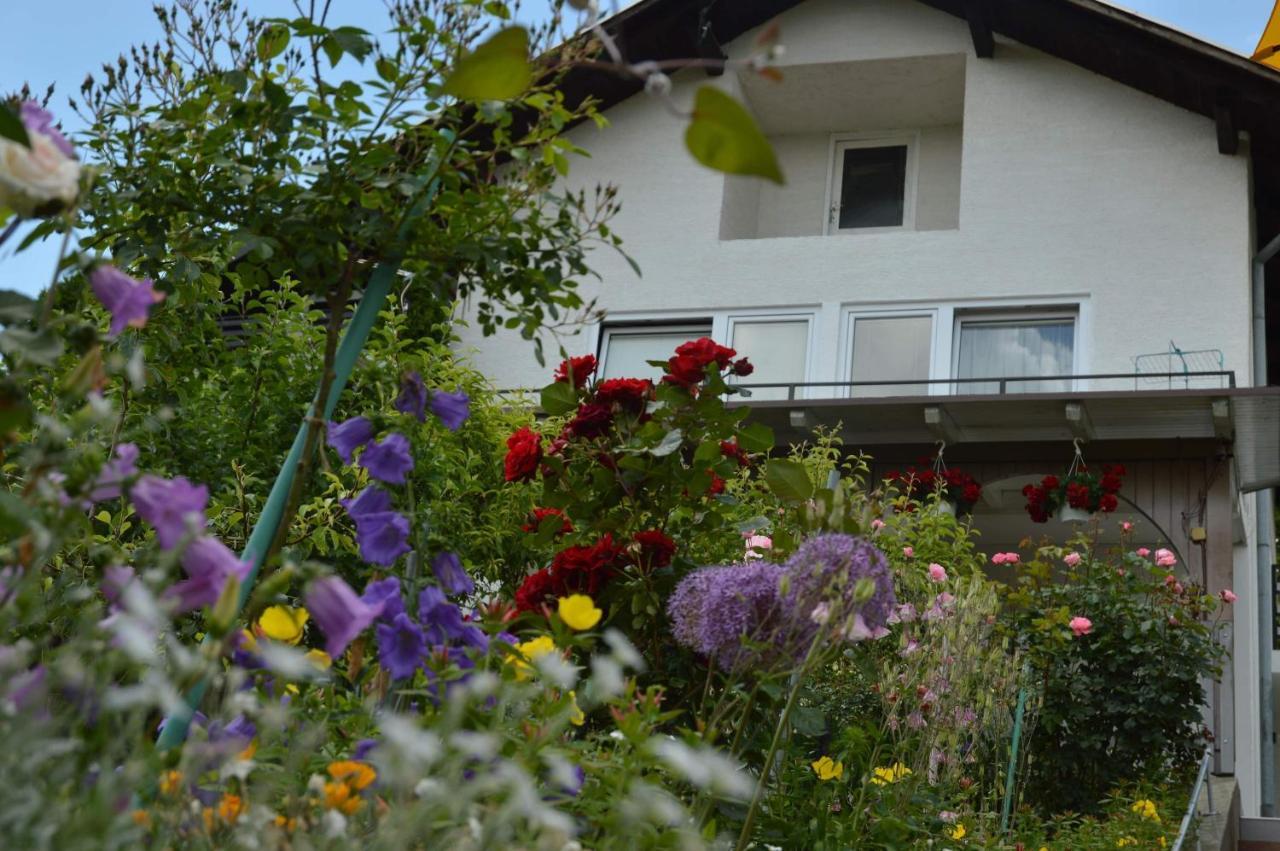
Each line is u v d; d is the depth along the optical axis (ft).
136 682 6.04
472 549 17.13
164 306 12.17
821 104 39.63
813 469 23.36
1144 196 34.37
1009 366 34.40
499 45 4.28
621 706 7.39
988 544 46.19
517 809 4.65
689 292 36.83
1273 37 35.78
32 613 5.32
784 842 10.72
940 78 38.11
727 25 39.09
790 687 11.44
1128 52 34.04
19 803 3.89
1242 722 31.07
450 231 9.59
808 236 38.37
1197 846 20.03
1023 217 35.09
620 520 12.96
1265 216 38.09
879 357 35.32
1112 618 25.40
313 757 6.28
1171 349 32.94
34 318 5.88
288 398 18.01
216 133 9.32
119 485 5.12
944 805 13.67
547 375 35.65
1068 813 21.03
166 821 4.62
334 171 9.25
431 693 7.07
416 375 8.63
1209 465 30.25
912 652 13.38
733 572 9.62
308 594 5.41
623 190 38.06
